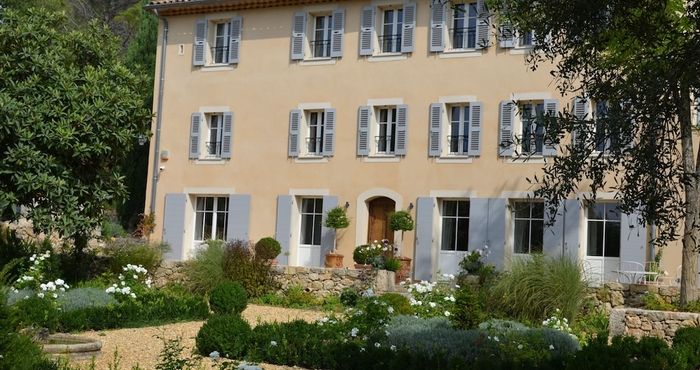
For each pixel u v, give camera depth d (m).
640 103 7.27
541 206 21.20
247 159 24.78
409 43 22.97
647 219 7.44
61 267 19.52
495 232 21.39
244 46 25.20
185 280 20.41
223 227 25.25
